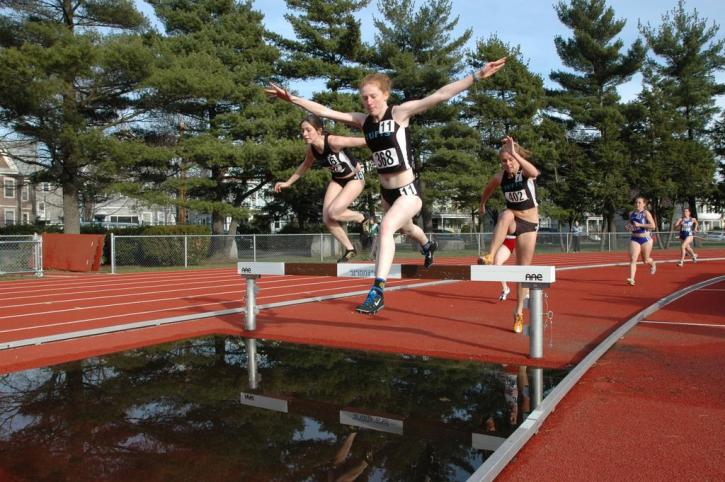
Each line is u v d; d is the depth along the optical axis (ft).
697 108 137.08
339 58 99.71
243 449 9.64
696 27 129.18
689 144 120.98
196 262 67.92
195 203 79.66
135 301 32.48
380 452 9.51
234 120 81.46
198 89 71.67
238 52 88.53
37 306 30.30
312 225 129.08
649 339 19.01
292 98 14.75
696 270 52.60
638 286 37.81
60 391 13.41
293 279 48.73
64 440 10.06
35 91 58.95
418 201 14.33
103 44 67.26
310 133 17.21
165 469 8.74
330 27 96.94
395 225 13.78
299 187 87.97
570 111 123.54
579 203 119.55
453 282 43.65
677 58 131.85
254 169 83.05
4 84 57.72
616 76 128.47
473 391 13.35
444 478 8.42
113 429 10.66
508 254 24.22
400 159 13.85
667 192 116.16
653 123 120.98
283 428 10.76
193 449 9.64
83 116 69.26
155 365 16.21
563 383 13.26
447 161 103.40
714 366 15.30
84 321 24.67
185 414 11.62
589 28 125.49
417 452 9.52
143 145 73.31
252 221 131.95
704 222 247.91
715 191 136.56
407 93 102.58
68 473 8.61
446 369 15.66
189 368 15.84
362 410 11.89
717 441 10.02
